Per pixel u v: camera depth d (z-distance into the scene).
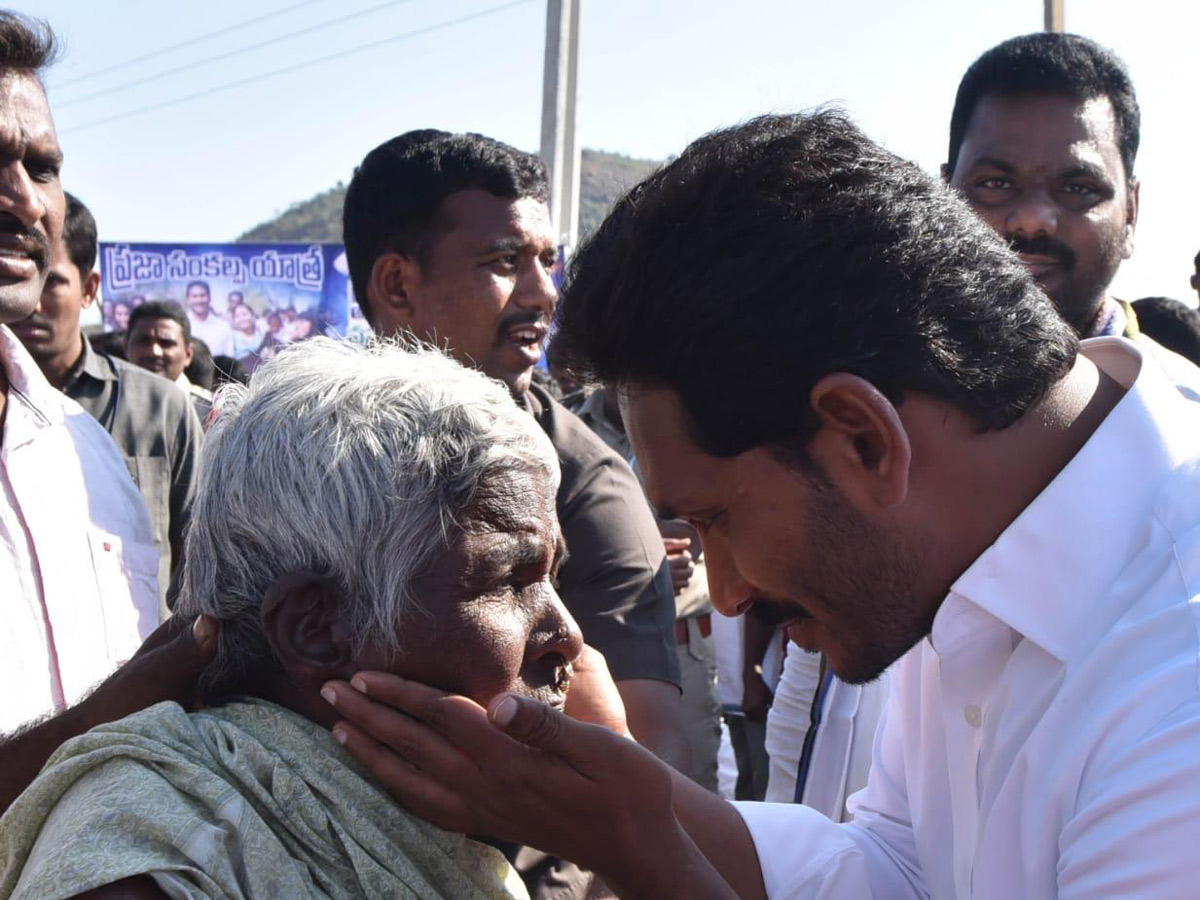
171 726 1.34
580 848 1.36
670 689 2.32
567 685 1.54
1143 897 1.16
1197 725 1.17
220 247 9.41
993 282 1.35
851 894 1.71
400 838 1.35
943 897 1.67
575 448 2.41
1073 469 1.38
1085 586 1.36
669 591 2.42
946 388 1.31
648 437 1.39
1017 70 2.67
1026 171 2.61
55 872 1.17
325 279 9.41
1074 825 1.26
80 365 3.54
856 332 1.28
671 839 1.38
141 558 2.43
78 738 1.35
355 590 1.37
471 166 2.62
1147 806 1.17
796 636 1.54
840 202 1.31
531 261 2.65
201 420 4.43
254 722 1.38
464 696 1.39
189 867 1.19
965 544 1.40
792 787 3.01
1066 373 1.40
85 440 2.44
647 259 1.33
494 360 2.62
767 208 1.30
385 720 1.32
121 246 9.48
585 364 1.39
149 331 6.33
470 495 1.39
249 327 9.44
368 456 1.37
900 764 1.87
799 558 1.40
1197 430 1.44
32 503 2.21
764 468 1.36
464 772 1.32
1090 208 2.62
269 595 1.37
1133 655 1.29
